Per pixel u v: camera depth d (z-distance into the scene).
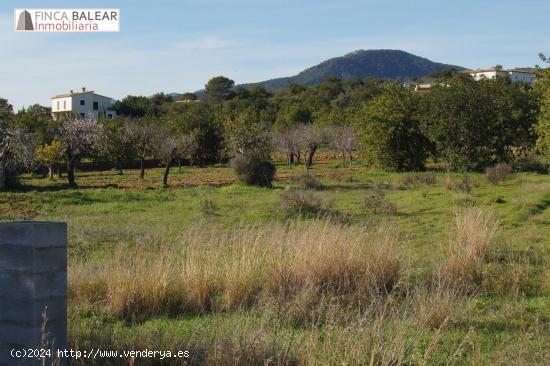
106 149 40.44
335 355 5.06
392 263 8.30
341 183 31.88
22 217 19.42
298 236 9.44
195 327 6.43
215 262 8.21
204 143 57.25
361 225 12.88
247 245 8.77
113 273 8.05
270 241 9.05
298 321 6.73
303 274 7.94
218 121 58.59
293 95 105.44
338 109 69.25
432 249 11.17
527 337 5.72
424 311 6.52
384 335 5.48
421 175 30.88
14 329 4.77
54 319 4.85
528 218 15.59
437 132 35.16
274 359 5.16
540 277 8.88
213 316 7.00
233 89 125.88
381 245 8.78
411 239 12.72
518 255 10.36
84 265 9.15
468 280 8.54
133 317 7.09
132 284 7.43
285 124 68.94
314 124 61.00
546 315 6.95
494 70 120.31
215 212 19.67
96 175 45.31
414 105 40.97
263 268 8.15
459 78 35.88
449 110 34.75
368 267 7.99
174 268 8.31
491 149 36.66
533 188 22.59
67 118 37.62
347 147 50.03
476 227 10.36
